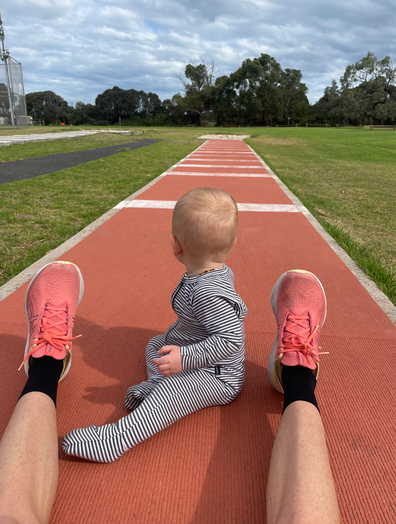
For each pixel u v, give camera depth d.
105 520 1.23
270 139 25.22
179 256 1.58
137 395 1.57
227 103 76.69
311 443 1.17
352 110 73.19
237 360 1.63
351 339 2.27
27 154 11.72
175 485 1.36
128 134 27.48
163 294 2.79
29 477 1.05
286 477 1.09
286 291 1.89
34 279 1.90
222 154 14.06
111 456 1.38
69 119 91.50
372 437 1.58
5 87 24.47
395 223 5.28
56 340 1.58
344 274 3.24
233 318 1.45
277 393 1.83
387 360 2.08
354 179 9.33
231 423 1.63
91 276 3.07
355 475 1.41
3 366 1.95
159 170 9.18
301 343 1.56
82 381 1.86
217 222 1.44
